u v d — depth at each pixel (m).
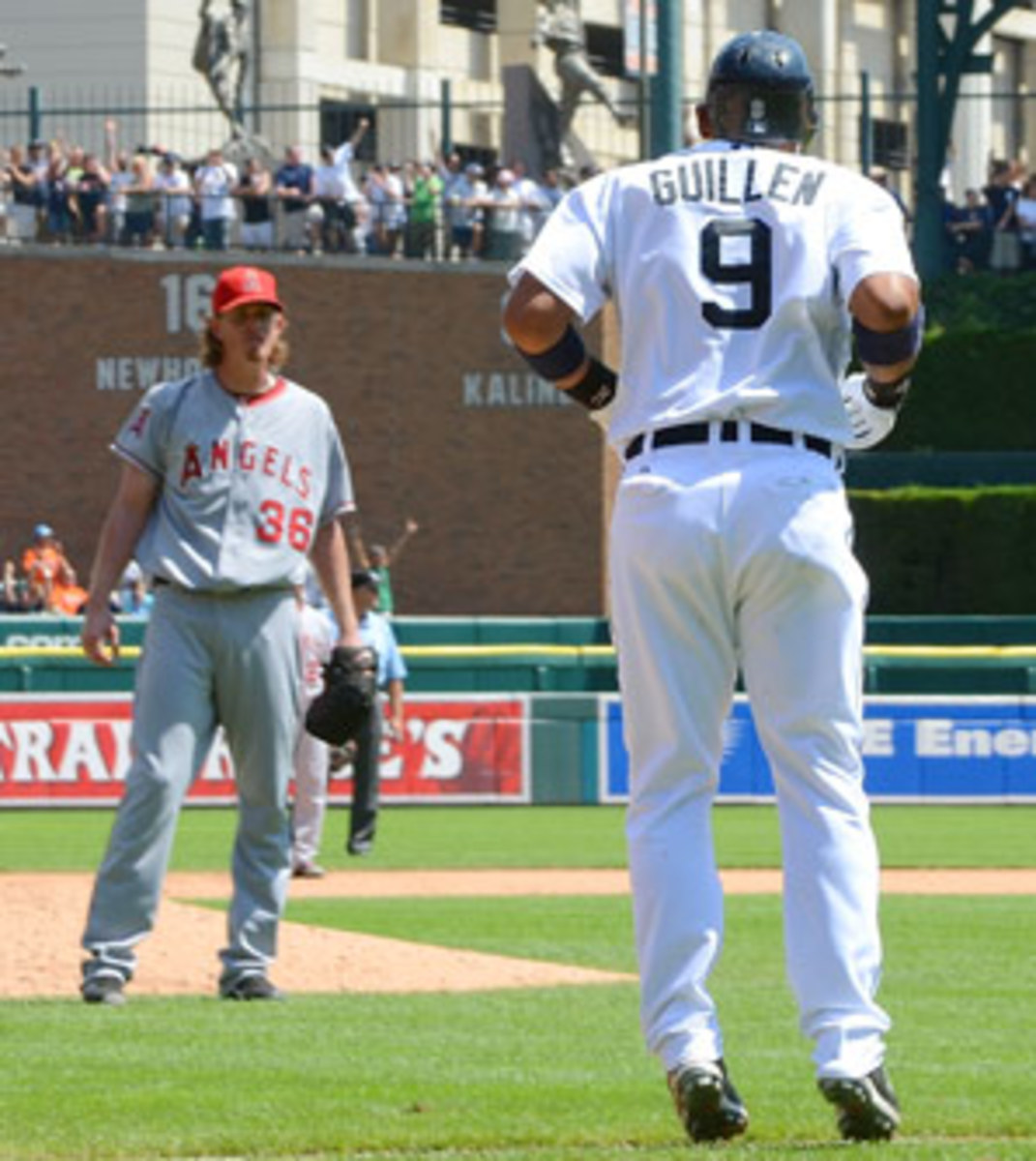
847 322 24.92
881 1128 24.05
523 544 137.00
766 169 24.77
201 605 36.28
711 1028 24.16
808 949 24.11
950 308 141.12
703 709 24.44
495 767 93.62
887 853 74.25
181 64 160.62
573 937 49.34
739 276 24.52
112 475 134.12
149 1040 32.25
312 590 87.25
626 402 24.88
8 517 133.62
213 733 36.78
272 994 37.16
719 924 24.31
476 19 183.00
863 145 152.38
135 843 36.31
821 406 24.50
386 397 135.75
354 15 174.88
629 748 24.72
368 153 170.38
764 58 25.19
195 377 36.56
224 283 36.16
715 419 24.34
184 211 133.75
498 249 137.38
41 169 133.62
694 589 24.23
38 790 91.88
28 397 133.62
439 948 43.25
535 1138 25.11
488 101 181.88
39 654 94.06
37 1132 25.59
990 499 124.06
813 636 24.25
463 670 96.50
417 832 81.75
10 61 160.25
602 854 73.25
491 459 136.50
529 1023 34.44
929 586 125.06
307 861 65.00
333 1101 27.42
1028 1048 32.53
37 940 42.00
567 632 111.88
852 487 132.75
